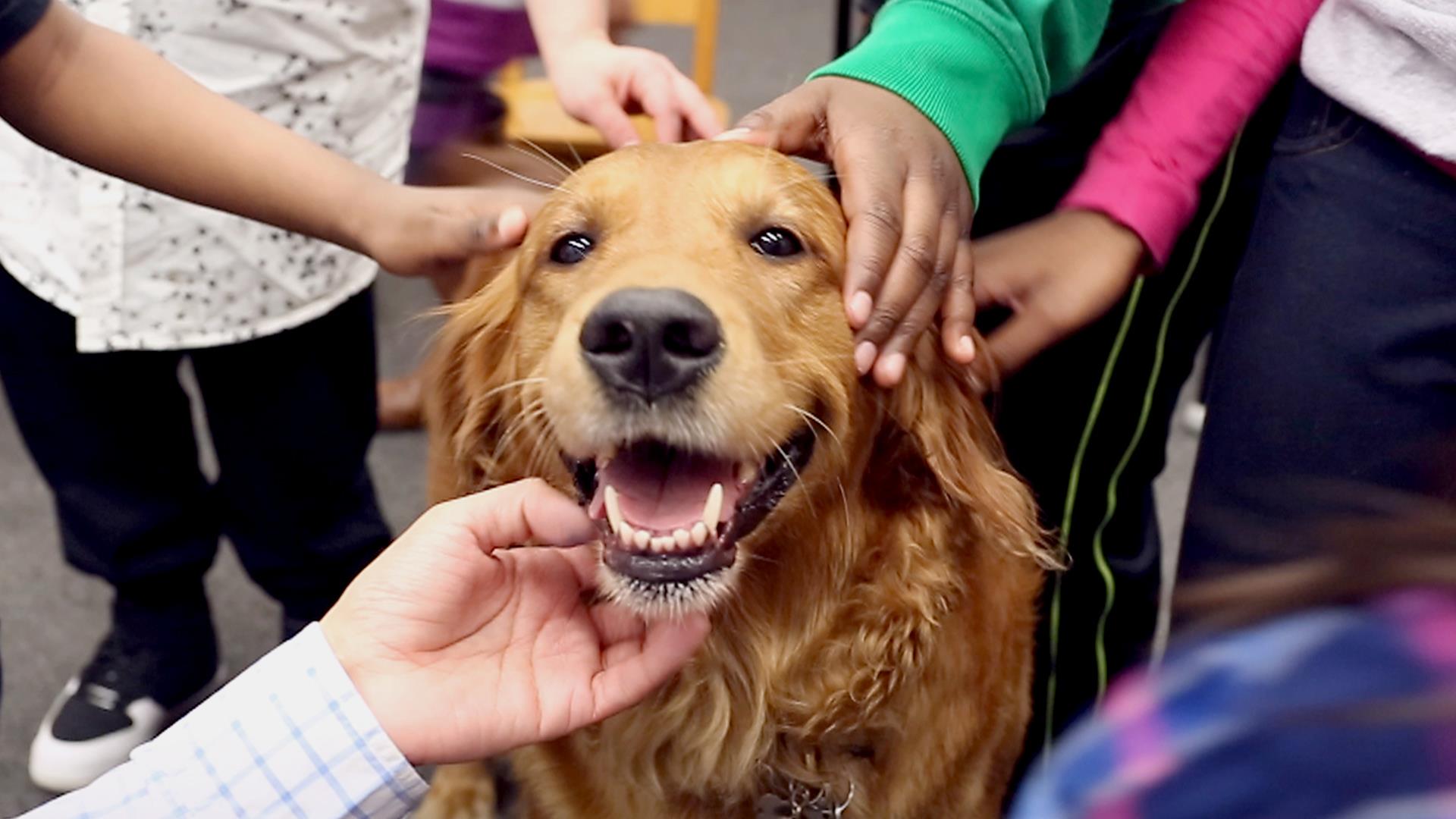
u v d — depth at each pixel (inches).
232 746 43.1
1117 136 64.1
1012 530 62.7
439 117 102.1
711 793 65.6
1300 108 60.7
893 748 65.1
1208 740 13.9
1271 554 33.0
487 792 93.4
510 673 49.0
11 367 81.0
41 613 107.7
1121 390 79.4
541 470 61.8
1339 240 58.0
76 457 84.0
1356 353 58.1
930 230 52.8
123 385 82.0
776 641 63.0
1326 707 13.6
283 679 44.1
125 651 93.8
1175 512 122.1
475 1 101.5
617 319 49.9
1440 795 12.7
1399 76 54.1
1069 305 61.9
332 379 84.8
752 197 56.3
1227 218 75.7
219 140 60.9
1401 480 55.6
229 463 87.0
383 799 44.3
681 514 53.2
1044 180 81.1
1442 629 14.1
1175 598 27.2
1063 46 62.8
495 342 65.6
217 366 81.8
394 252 62.6
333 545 91.2
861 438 60.9
